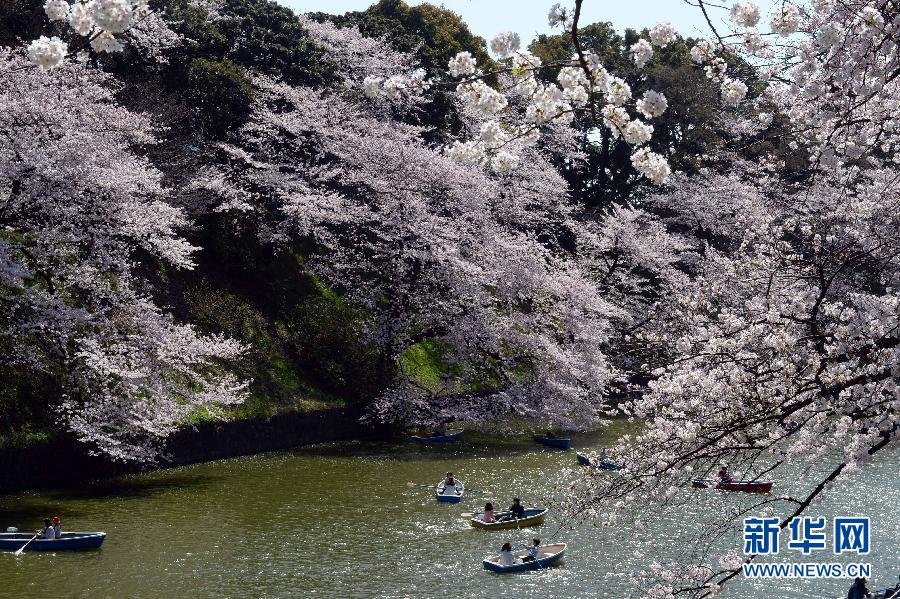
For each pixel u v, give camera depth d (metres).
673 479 12.13
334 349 41.53
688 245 55.97
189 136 43.31
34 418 28.36
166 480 30.45
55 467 28.64
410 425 40.84
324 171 45.56
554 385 40.00
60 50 7.79
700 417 11.65
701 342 12.86
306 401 38.66
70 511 26.08
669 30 10.05
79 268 28.11
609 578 21.95
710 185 58.22
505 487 31.41
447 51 63.56
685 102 60.47
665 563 22.12
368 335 41.00
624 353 47.97
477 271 39.53
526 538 25.36
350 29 57.22
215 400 30.84
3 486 27.05
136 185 29.80
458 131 56.16
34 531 23.77
